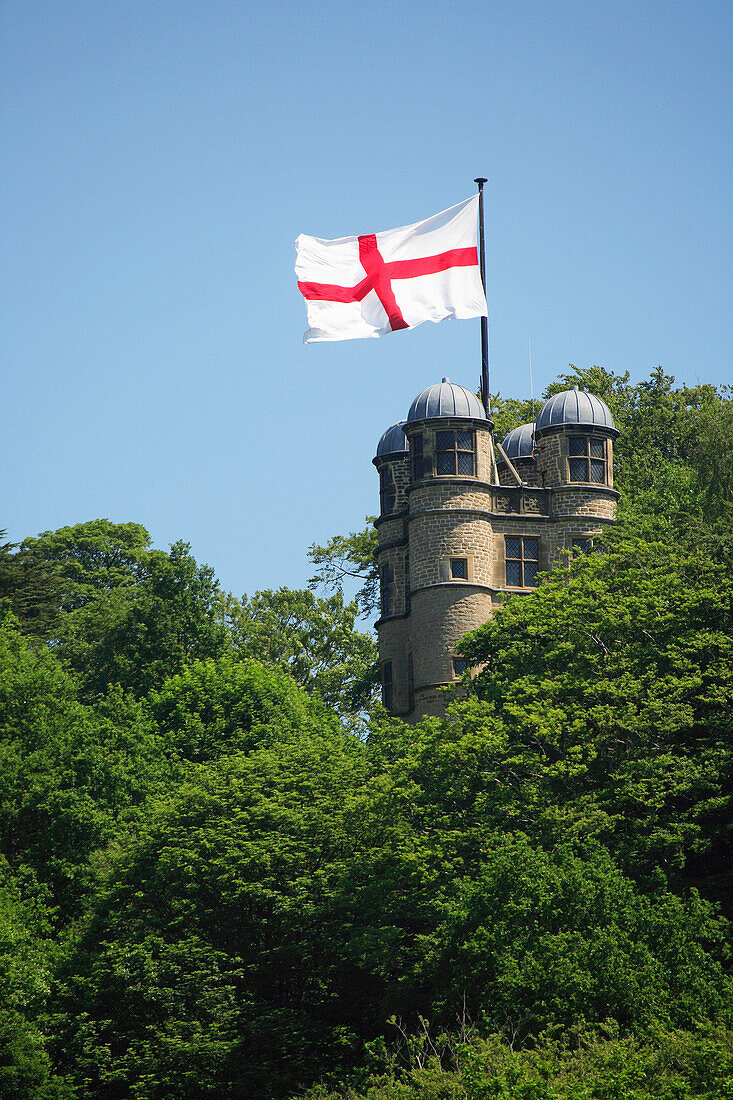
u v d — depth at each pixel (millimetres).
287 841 156625
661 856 140875
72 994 150375
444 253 188000
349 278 186375
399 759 158000
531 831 140125
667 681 149500
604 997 116250
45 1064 141500
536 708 148875
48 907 167375
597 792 141750
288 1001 155000
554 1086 102062
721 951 123062
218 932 155375
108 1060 144250
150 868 160500
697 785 139375
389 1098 115625
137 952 148375
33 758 180750
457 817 151125
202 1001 145875
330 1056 144750
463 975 126375
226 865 154000
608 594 165125
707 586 164500
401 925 150250
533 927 123812
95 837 172875
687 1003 115562
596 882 125875
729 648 152375
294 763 172625
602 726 147625
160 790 183875
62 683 198875
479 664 189625
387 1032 141750
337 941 150375
